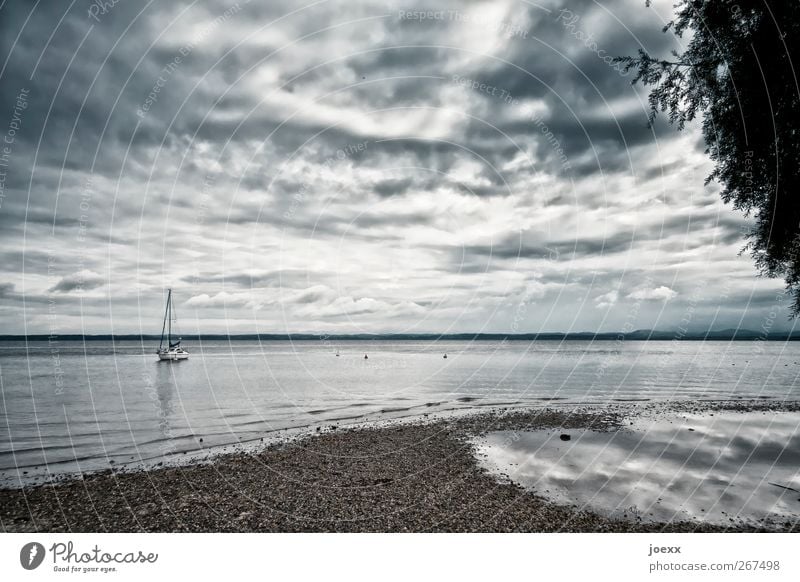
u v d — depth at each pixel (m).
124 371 52.38
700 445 15.97
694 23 11.77
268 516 9.71
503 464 13.71
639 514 9.99
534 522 9.52
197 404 27.00
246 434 18.44
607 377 43.09
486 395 30.84
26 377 44.47
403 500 10.64
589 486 11.75
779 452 14.96
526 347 149.12
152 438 17.72
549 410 23.84
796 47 10.18
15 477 12.56
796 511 10.21
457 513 9.91
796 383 36.84
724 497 11.01
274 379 42.47
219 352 118.00
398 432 18.34
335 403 27.39
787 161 10.98
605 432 18.14
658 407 24.58
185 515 9.77
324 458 14.30
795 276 11.73
